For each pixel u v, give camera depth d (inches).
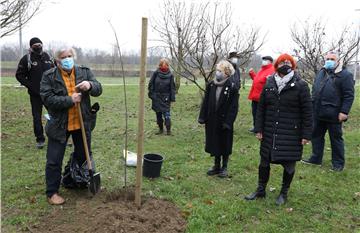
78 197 194.7
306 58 474.3
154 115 458.6
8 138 312.2
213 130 227.5
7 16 394.3
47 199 190.4
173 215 176.6
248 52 480.1
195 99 602.5
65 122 181.8
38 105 277.6
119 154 275.4
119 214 167.2
